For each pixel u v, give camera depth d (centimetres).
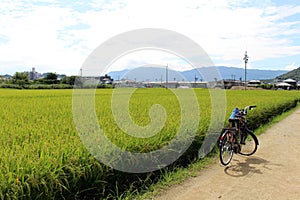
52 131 554
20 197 321
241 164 665
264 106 1339
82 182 400
